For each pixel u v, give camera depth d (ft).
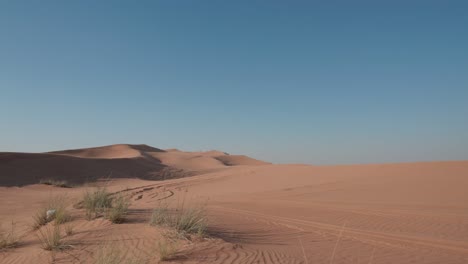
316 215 45.32
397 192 64.23
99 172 172.14
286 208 53.31
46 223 32.60
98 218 32.42
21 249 24.23
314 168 134.21
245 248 24.49
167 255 20.79
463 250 26.50
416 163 99.60
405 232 33.53
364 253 25.43
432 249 26.86
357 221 40.14
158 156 337.52
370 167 111.34
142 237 25.27
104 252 20.62
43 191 95.71
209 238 25.68
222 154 472.85
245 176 145.48
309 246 27.71
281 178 122.21
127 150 342.64
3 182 114.11
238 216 43.70
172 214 32.19
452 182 67.92
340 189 76.74
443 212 43.24
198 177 163.94
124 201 39.68
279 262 21.35
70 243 24.06
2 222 36.63
